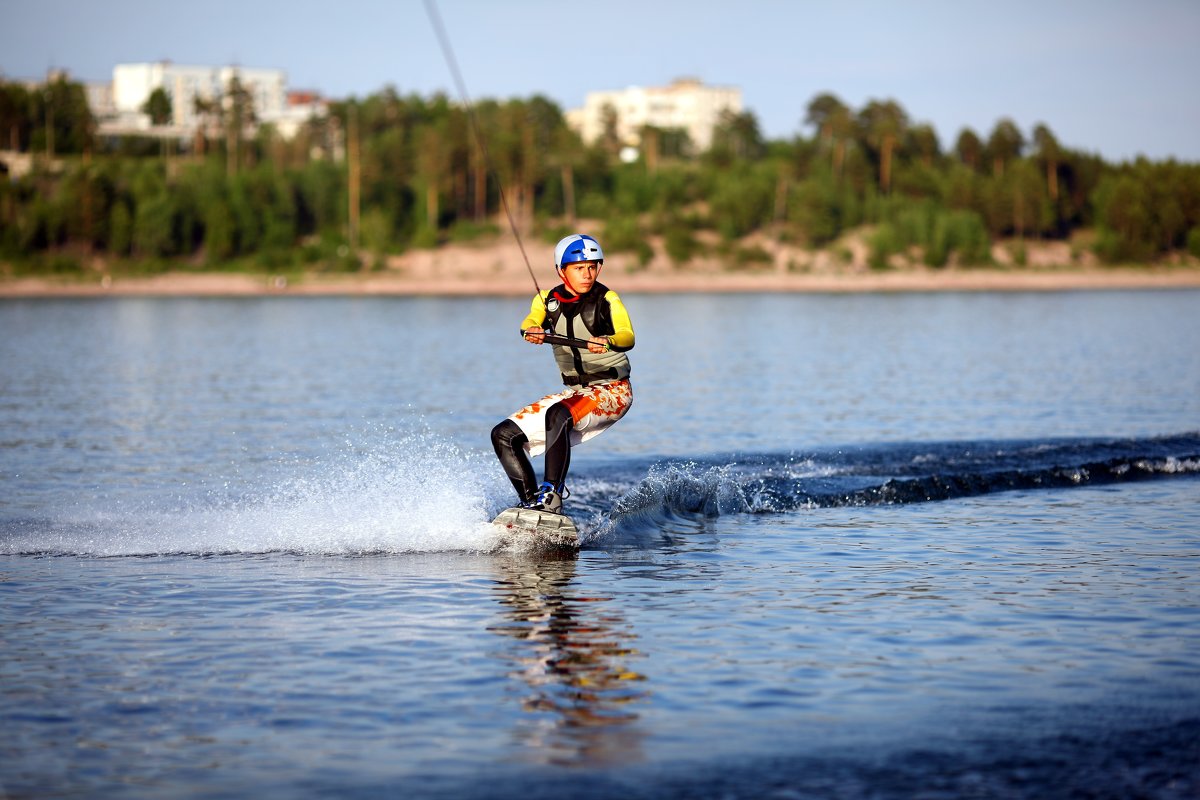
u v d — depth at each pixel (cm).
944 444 5284
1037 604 2711
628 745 1895
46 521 3725
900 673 2222
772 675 2212
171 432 6378
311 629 2525
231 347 14200
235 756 1862
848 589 2866
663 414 7200
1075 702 2067
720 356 12469
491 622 2573
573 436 3472
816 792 1730
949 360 11669
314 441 6047
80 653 2361
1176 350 12744
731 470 4647
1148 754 1855
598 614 2634
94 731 1962
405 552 3300
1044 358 11806
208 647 2398
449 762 1834
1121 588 2864
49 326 19150
